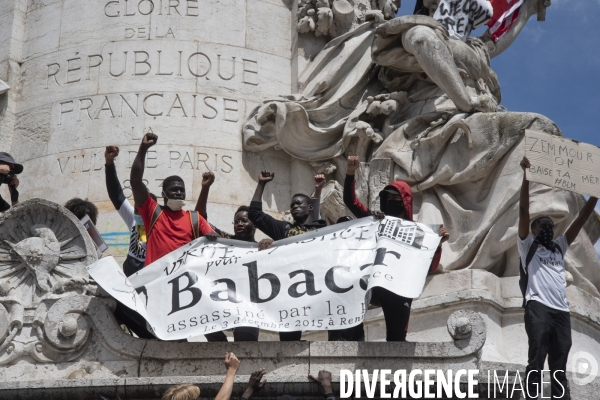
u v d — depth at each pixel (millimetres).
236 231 10578
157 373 9188
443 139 12359
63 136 13312
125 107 13281
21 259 9648
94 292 9500
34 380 8992
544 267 9578
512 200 11805
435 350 9242
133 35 13727
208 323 9336
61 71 13742
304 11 14141
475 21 14422
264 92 13719
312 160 13281
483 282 11414
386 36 13383
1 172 10750
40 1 14336
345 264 9633
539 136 10008
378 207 12312
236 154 13156
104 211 12680
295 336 9875
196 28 13797
